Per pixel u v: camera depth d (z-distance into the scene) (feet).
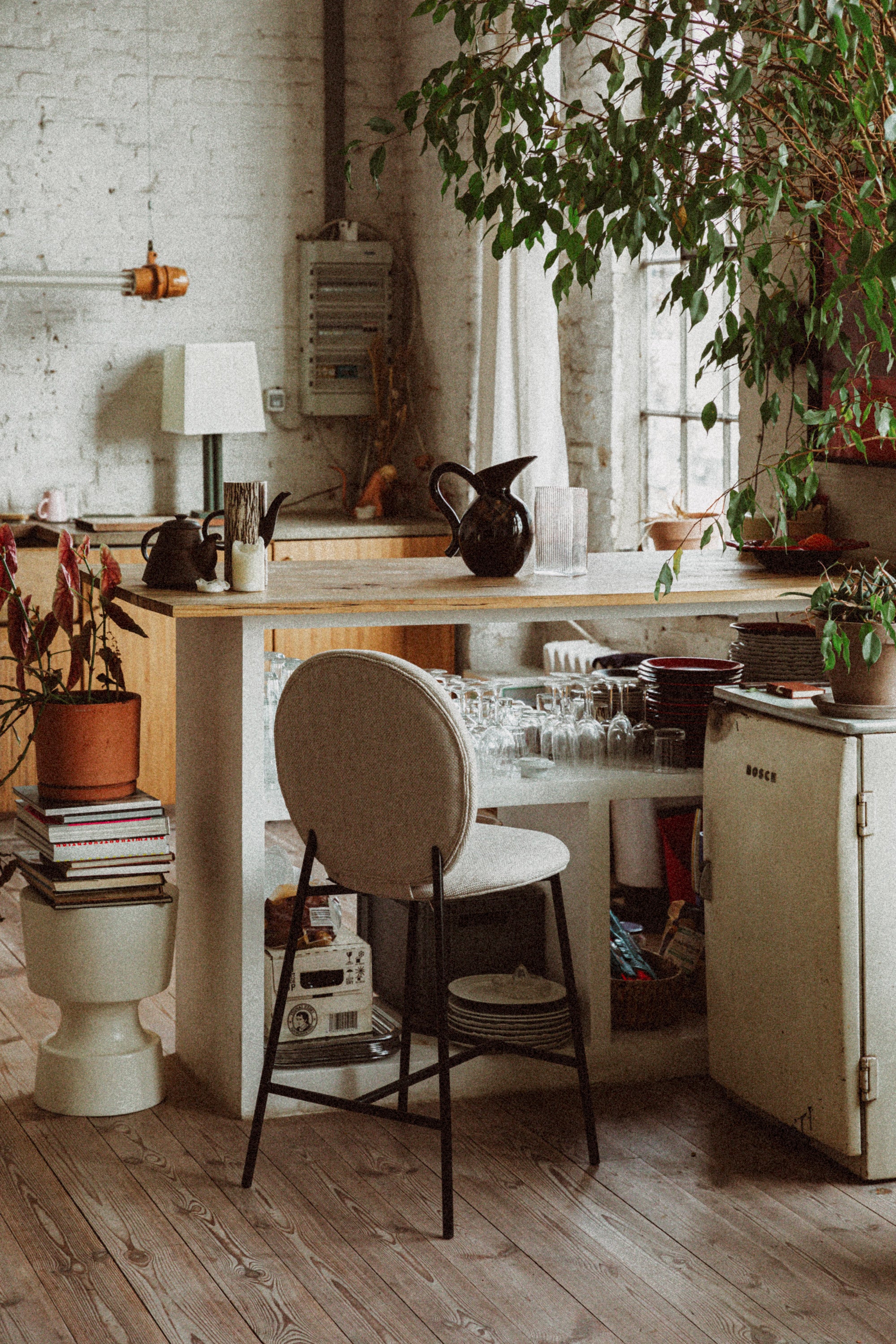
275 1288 8.34
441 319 21.31
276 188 21.74
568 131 9.12
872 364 12.78
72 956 10.57
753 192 9.11
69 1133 10.41
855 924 9.46
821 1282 8.43
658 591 8.87
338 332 21.91
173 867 17.31
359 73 21.98
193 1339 7.84
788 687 10.36
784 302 9.53
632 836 13.43
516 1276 8.48
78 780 10.55
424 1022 11.46
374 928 12.30
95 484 21.30
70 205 20.76
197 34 21.06
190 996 11.64
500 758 11.23
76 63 20.54
